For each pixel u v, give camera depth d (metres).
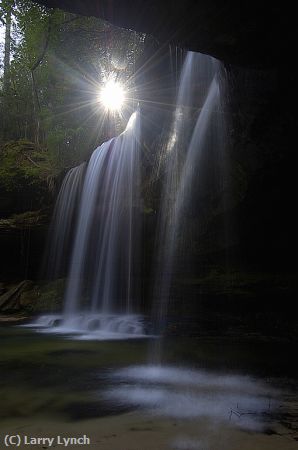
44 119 23.27
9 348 8.72
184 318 12.20
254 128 9.59
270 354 7.91
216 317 11.78
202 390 5.11
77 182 17.17
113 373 6.13
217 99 10.96
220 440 3.39
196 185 12.01
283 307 11.16
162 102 13.92
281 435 3.51
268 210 10.87
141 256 14.21
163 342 9.65
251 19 6.59
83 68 21.36
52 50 19.08
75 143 21.36
